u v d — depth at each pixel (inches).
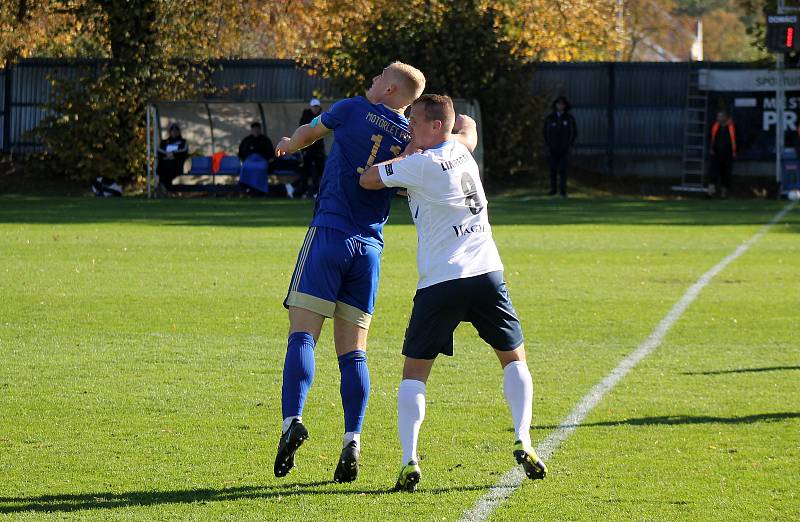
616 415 898.1
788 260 1959.9
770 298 1534.2
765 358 1138.7
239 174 3558.1
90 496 684.7
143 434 831.7
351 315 741.3
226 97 3946.9
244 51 4845.0
